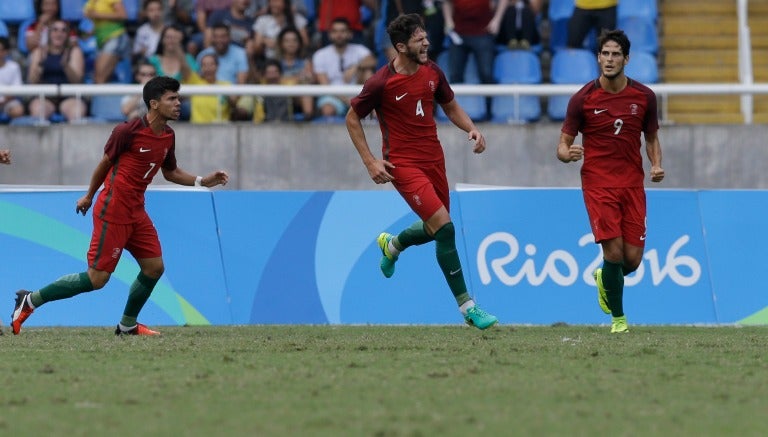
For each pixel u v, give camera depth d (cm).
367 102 3194
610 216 3347
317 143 5216
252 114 5284
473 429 1811
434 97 3272
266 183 5219
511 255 4088
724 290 4066
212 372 2433
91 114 5331
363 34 5747
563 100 5366
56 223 4053
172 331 3631
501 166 5216
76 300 3975
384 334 3434
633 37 5938
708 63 6138
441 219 3177
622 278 3431
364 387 2220
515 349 2869
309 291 4103
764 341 3130
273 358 2684
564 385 2248
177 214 4100
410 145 3225
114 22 5778
